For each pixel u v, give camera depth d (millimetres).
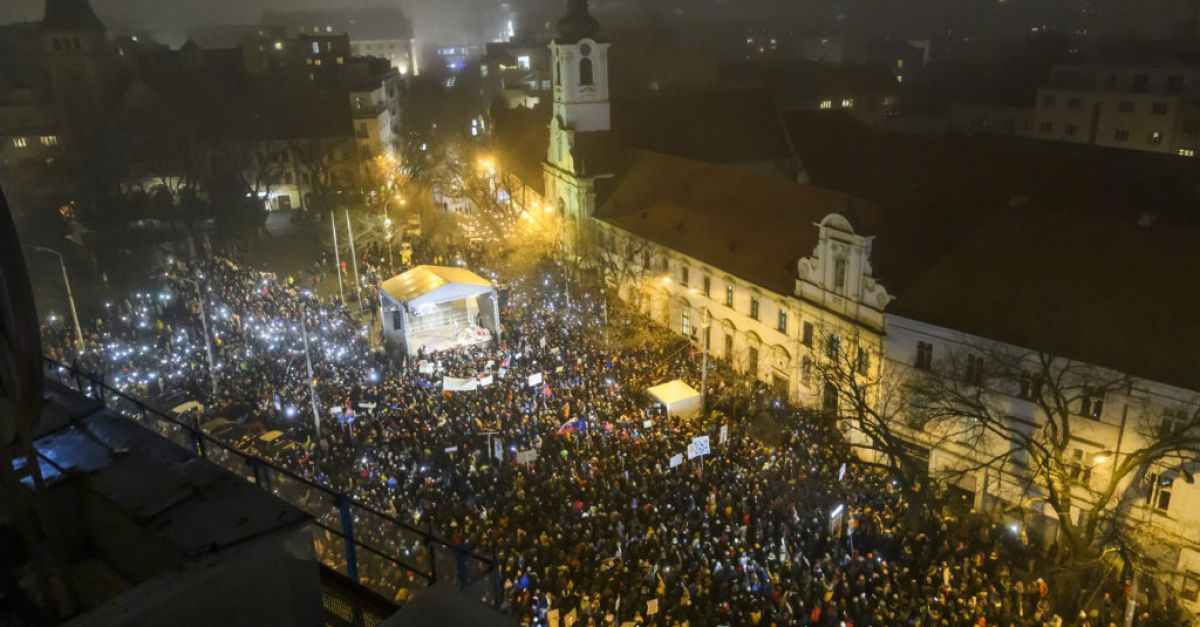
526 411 45062
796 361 55281
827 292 51562
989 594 30859
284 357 52750
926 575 32875
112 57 118812
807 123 89062
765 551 32938
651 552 32125
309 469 36656
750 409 51844
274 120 113438
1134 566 31172
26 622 8141
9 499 8055
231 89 121250
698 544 32312
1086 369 39062
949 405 41750
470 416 44312
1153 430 37312
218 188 92562
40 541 8266
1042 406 36625
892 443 40344
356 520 32406
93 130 107875
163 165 107062
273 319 58969
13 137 112000
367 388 48344
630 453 40719
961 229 49000
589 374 52000
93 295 72375
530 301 69312
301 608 7844
